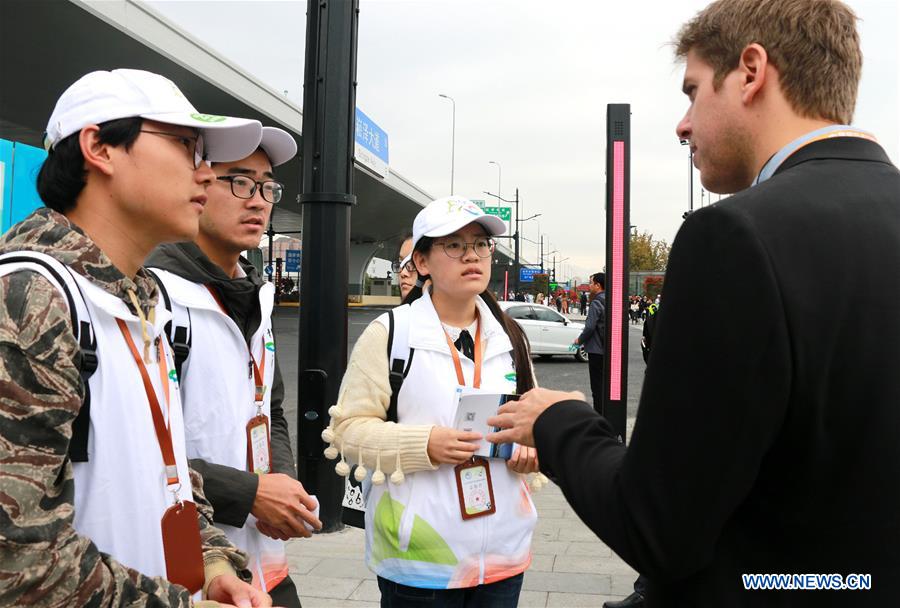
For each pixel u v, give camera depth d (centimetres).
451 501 217
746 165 124
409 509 218
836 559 100
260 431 214
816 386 97
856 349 99
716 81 123
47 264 118
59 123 133
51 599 107
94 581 110
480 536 217
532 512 232
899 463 99
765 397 95
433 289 250
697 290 99
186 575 136
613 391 392
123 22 1403
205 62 1741
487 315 245
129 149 133
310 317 461
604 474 110
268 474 204
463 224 228
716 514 97
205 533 158
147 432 130
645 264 5847
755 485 103
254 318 221
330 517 479
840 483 100
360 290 5769
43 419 108
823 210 103
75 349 115
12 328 108
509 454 219
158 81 140
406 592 220
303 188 468
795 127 118
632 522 102
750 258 97
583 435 119
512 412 135
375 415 231
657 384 101
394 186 3422
